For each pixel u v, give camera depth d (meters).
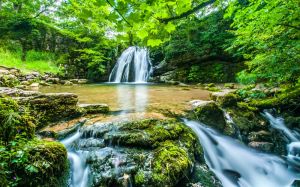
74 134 4.29
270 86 6.33
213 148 4.77
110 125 4.22
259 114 6.61
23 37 17.14
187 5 2.10
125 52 20.62
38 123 4.40
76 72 18.06
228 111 6.21
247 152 4.97
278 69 4.80
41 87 11.76
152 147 3.72
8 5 18.62
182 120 5.18
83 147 3.85
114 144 3.81
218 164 4.43
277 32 4.71
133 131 4.05
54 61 17.47
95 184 3.18
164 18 2.15
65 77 16.94
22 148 2.93
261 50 5.38
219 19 14.88
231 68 14.68
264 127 6.09
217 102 6.77
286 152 5.37
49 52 17.92
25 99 4.54
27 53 16.52
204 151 4.54
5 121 3.12
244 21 6.02
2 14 17.50
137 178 3.19
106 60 20.09
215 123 5.53
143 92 9.95
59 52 18.41
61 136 4.18
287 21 4.43
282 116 6.90
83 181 3.32
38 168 2.81
